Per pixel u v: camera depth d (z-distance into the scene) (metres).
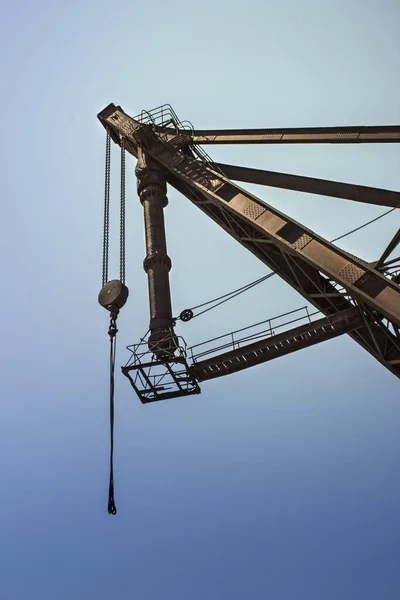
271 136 21.69
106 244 21.88
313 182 21.06
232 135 22.52
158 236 21.50
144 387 19.33
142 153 23.56
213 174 21.50
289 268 20.67
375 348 19.02
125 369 18.59
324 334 18.36
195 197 22.53
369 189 20.38
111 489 16.08
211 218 22.27
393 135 19.38
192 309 20.00
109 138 25.28
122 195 23.23
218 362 18.84
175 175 22.53
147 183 22.77
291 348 18.70
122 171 24.06
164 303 19.88
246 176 21.94
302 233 18.62
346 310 18.05
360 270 17.25
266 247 20.70
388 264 17.78
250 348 18.80
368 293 16.83
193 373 18.91
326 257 17.84
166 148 23.30
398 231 17.25
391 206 19.98
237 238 21.36
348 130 20.31
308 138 20.88
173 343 19.00
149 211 22.16
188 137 23.12
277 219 19.25
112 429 16.89
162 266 20.78
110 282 19.25
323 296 19.67
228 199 20.66
